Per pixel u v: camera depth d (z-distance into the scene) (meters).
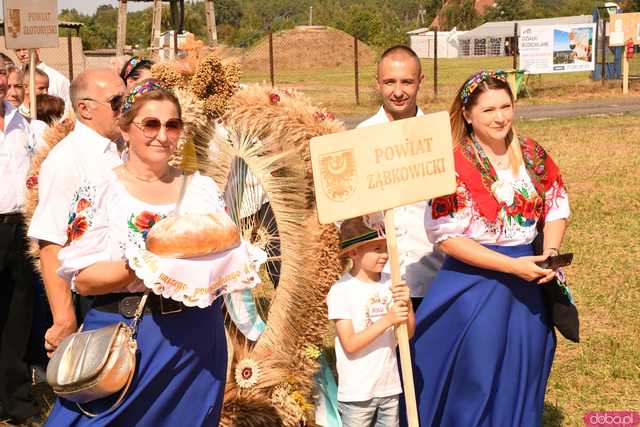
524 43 27.45
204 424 3.61
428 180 4.00
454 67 53.31
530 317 4.29
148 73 5.27
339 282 4.33
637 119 20.20
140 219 3.53
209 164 5.02
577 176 13.01
